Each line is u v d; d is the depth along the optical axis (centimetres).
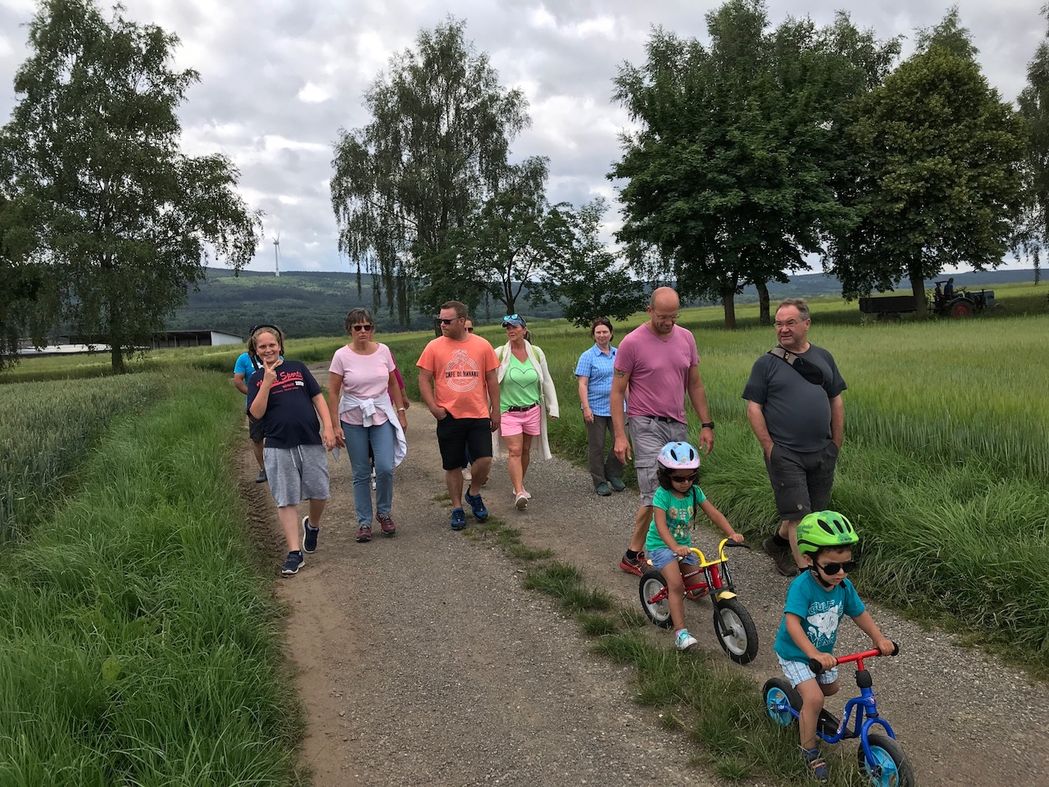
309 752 330
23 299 3547
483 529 668
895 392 902
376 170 3675
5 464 701
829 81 3594
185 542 511
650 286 3953
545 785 303
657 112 3538
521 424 728
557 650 425
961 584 456
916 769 310
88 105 3366
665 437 520
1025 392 870
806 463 479
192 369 2698
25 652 333
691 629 445
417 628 462
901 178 3347
